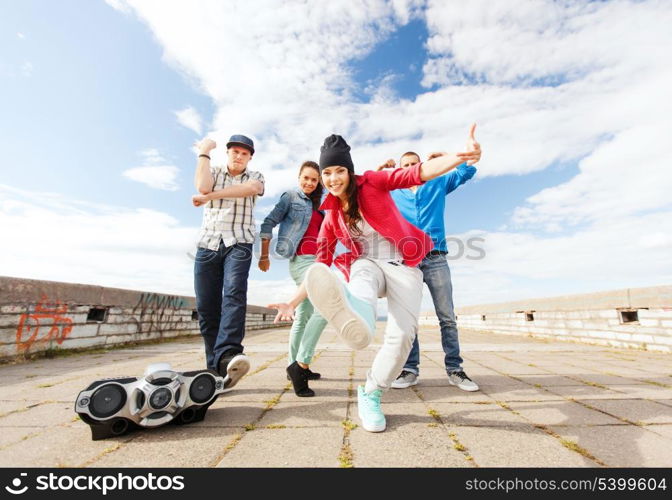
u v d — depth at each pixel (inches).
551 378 124.9
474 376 128.9
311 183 116.3
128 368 146.7
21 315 169.5
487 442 65.4
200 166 97.9
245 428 72.8
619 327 226.1
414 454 60.1
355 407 87.7
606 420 78.0
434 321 584.1
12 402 95.0
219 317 104.8
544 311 302.7
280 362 159.5
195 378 75.4
